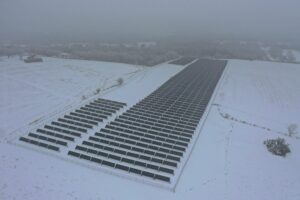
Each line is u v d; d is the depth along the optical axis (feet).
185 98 197.67
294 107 188.44
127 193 89.66
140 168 105.70
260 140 132.26
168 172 103.19
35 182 92.43
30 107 168.04
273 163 111.45
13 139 123.95
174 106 179.42
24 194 86.02
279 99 205.16
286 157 117.08
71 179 95.61
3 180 92.38
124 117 157.79
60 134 130.72
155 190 92.22
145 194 89.66
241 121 156.46
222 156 115.65
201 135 135.85
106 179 96.99
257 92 221.25
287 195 92.07
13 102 174.60
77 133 132.46
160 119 155.94
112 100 189.06
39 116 154.51
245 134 138.51
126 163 108.68
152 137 132.67
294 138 137.49
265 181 99.14
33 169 100.27
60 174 98.22
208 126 147.33
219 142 128.57
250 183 97.60
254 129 145.89
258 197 90.33
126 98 195.11
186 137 133.28
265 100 201.36
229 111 173.37
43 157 109.70
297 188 96.17
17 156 108.88
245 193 92.02
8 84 217.56
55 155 111.55
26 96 189.26
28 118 150.61
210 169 105.70
